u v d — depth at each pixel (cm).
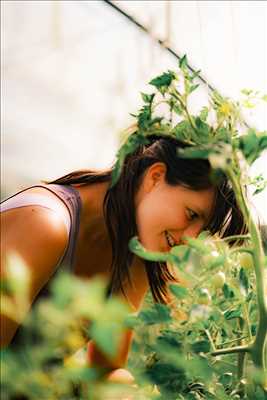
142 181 87
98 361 101
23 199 80
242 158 66
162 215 84
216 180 75
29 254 75
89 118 217
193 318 60
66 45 215
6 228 77
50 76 222
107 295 96
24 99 221
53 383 45
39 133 225
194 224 84
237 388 77
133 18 196
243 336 79
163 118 66
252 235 68
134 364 101
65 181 92
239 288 73
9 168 221
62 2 206
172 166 83
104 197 90
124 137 72
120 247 90
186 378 65
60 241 79
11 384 44
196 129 67
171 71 68
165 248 86
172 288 66
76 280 39
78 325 59
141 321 58
